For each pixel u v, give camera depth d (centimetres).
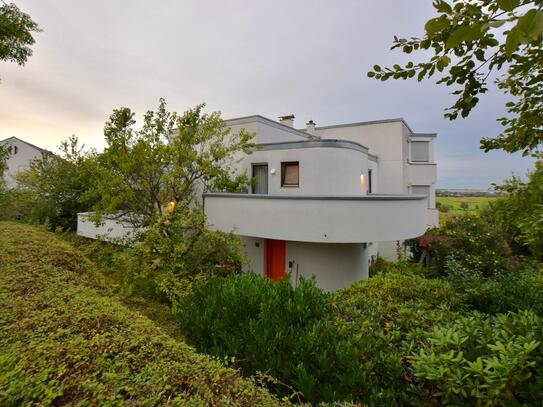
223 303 397
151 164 830
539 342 192
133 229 863
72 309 271
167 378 181
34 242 530
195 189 982
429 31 128
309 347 279
